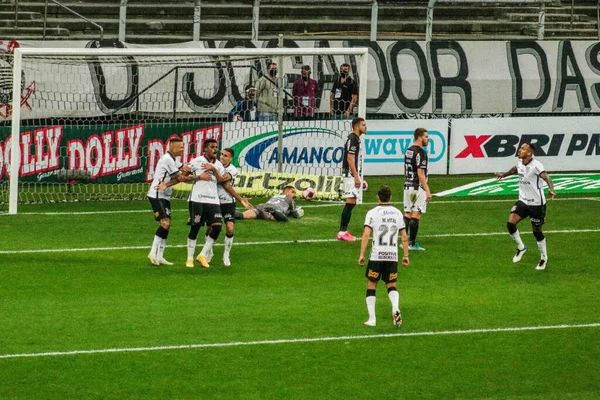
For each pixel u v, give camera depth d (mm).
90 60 53906
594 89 61531
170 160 36344
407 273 37188
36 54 45312
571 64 61312
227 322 30375
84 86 54875
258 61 57281
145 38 62250
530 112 61031
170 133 54062
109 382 25078
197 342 28391
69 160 52438
